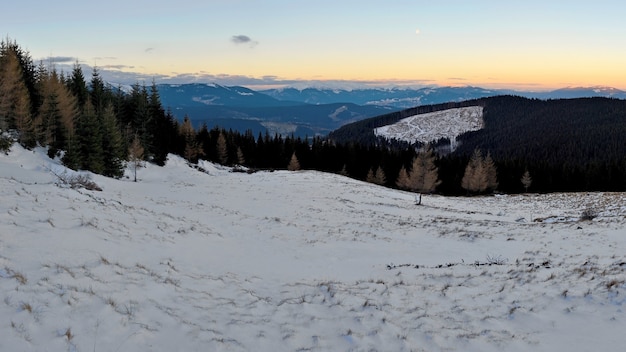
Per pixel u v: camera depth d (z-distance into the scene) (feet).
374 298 36.37
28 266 27.63
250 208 110.52
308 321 29.55
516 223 107.76
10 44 207.41
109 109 192.75
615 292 32.81
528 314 31.27
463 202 184.96
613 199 170.91
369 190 187.52
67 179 100.78
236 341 24.26
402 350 25.66
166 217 65.10
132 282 30.12
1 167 109.40
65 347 19.52
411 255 61.87
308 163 336.29
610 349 25.17
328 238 73.05
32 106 187.73
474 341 27.02
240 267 45.19
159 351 21.26
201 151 273.33
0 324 19.70
